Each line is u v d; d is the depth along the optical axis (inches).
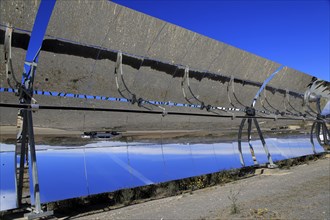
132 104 403.5
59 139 335.9
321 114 851.4
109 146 378.3
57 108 310.8
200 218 265.0
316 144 825.5
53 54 317.7
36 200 283.1
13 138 296.7
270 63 578.9
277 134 692.7
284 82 664.4
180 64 434.9
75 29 318.7
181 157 457.1
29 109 287.3
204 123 508.4
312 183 398.9
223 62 490.6
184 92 458.3
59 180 325.1
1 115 289.7
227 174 497.7
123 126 396.2
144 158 411.8
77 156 346.3
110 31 345.1
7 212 302.5
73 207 346.9
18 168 316.5
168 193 412.2
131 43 369.7
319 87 797.2
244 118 564.7
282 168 582.2
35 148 316.8
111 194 394.3
